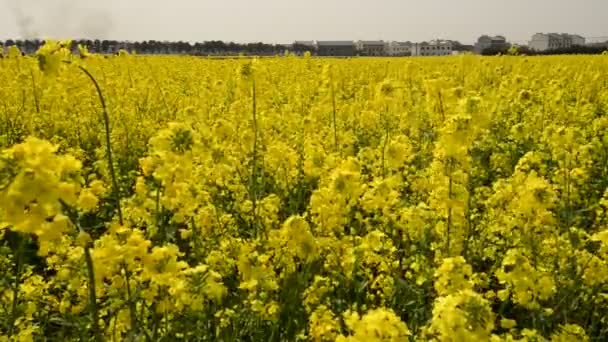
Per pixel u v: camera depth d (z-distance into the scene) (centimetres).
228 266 442
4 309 373
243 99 1194
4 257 440
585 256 443
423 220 498
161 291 328
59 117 1119
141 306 358
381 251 483
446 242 463
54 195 220
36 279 419
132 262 312
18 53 1225
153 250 312
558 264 466
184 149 365
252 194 582
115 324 342
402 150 593
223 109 1288
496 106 1164
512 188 553
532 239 482
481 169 797
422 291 425
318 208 455
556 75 1959
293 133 1037
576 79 1800
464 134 432
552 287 346
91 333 381
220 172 620
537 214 483
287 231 387
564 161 664
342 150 848
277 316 395
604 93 1560
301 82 1731
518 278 346
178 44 6706
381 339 259
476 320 254
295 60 2381
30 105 1206
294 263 437
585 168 723
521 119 1252
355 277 457
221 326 395
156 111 1306
